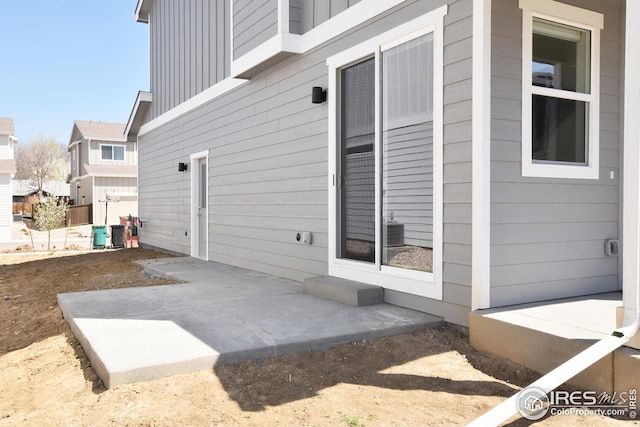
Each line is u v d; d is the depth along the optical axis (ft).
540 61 13.62
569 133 14.11
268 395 9.55
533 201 13.23
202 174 31.94
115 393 9.49
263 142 23.84
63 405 9.62
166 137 37.27
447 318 13.75
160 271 24.73
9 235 59.06
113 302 16.46
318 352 11.87
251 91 24.89
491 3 12.57
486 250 12.51
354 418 8.60
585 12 14.11
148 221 41.91
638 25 8.86
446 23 13.74
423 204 14.75
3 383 11.85
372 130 16.99
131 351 10.96
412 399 9.39
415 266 15.03
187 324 13.38
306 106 20.45
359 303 15.64
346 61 17.94
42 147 163.22
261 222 24.12
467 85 13.01
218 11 28.58
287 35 20.35
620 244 14.78
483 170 12.46
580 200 14.08
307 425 8.38
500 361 11.16
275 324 13.35
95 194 86.94
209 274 23.68
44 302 21.17
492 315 11.84
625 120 9.05
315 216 19.97
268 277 22.62
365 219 17.38
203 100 30.58
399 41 15.69
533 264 13.24
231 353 10.93
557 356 10.06
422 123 14.79
